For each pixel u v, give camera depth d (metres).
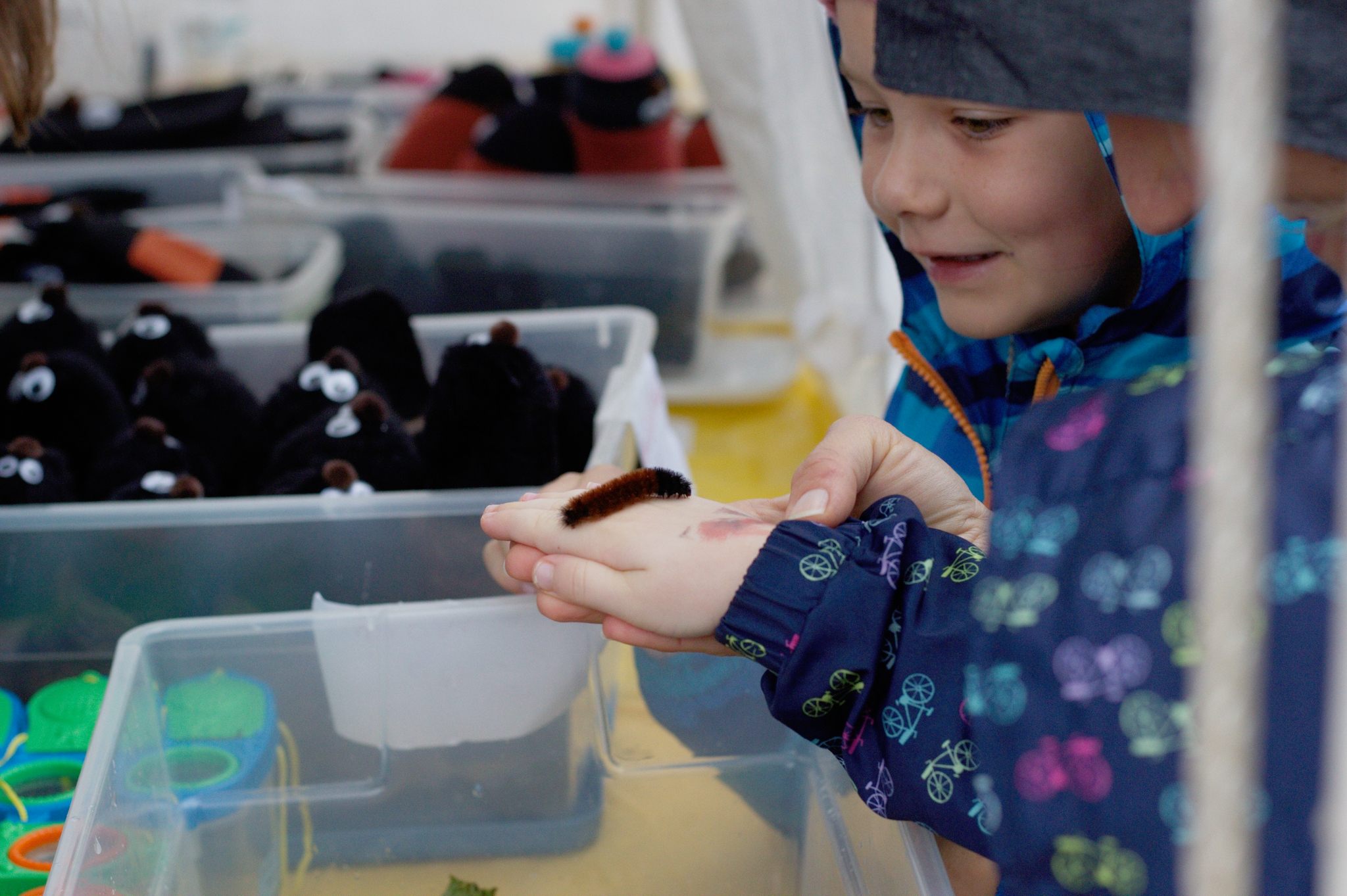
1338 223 0.48
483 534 0.76
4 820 0.71
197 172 1.56
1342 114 0.45
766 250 1.27
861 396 1.13
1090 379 0.66
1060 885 0.46
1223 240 0.29
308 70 2.37
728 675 0.69
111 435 0.88
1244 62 0.28
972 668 0.47
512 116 1.45
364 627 0.68
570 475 0.74
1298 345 0.61
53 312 0.95
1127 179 0.52
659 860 0.69
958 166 0.61
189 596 0.78
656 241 1.30
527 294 1.34
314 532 0.77
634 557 0.59
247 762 0.69
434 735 0.69
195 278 1.23
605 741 0.70
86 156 1.59
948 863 0.60
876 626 0.55
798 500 0.59
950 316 0.65
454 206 1.35
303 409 0.88
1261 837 0.43
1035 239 0.62
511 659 0.69
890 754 0.54
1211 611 0.30
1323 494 0.44
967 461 0.74
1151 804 0.44
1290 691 0.43
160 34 2.21
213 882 0.69
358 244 1.36
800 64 1.11
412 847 0.70
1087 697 0.45
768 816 0.69
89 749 0.63
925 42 0.50
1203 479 0.30
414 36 2.69
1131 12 0.46
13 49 0.70
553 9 2.85
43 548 0.77
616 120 1.40
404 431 0.84
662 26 2.24
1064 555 0.46
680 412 1.30
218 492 0.87
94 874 0.60
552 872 0.69
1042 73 0.48
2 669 0.79
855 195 1.09
